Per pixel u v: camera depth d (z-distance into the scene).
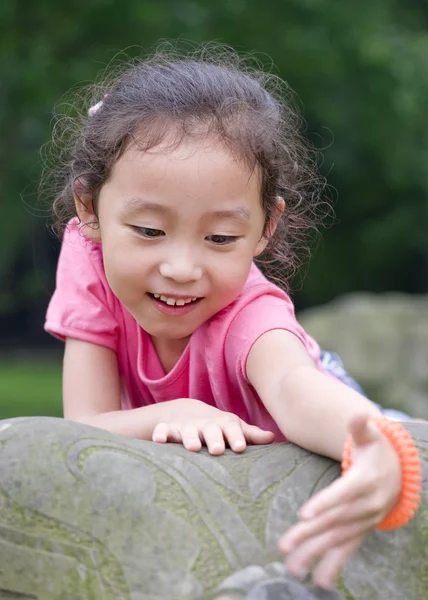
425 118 10.25
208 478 1.40
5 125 8.82
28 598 1.34
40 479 1.37
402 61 9.14
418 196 14.80
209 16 8.09
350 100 9.88
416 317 7.66
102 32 8.07
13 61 8.29
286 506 1.38
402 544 1.39
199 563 1.32
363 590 1.34
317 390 1.48
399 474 1.26
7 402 9.18
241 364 1.72
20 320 18.98
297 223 2.09
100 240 1.83
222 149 1.60
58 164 2.15
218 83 1.76
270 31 8.38
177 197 1.57
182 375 1.94
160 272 1.62
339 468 1.43
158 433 1.58
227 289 1.65
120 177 1.63
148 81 1.76
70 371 1.99
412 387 7.41
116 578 1.32
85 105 2.17
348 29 8.66
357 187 14.60
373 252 15.61
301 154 2.11
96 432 1.45
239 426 1.56
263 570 1.32
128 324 1.99
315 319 8.01
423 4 11.86
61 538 1.35
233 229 1.62
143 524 1.34
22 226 12.11
